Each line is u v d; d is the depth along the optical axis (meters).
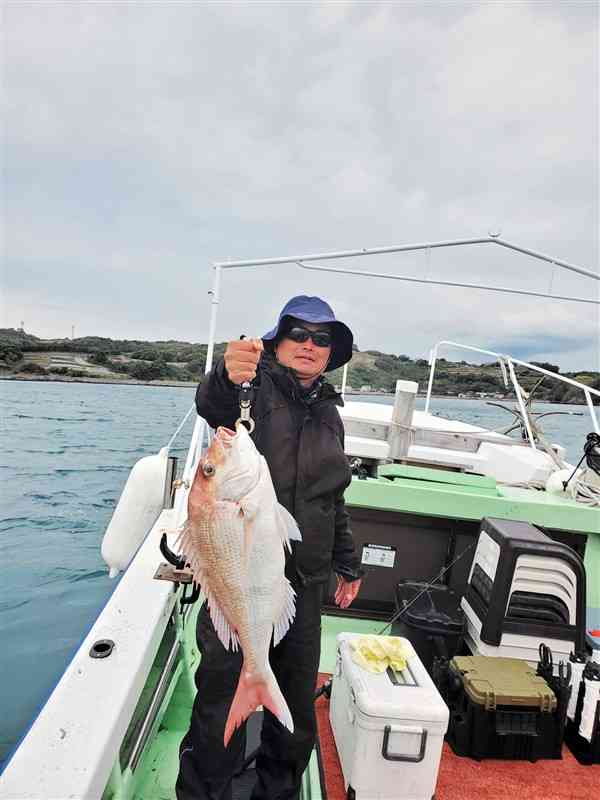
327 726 2.46
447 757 2.33
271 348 1.96
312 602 1.76
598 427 3.81
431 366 5.84
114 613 1.95
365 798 2.00
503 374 5.53
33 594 7.14
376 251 3.68
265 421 1.76
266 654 1.47
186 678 2.49
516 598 2.59
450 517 3.18
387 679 2.11
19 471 14.84
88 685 1.53
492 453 4.12
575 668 2.44
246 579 1.46
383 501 3.15
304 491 1.73
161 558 2.49
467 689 2.35
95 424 25.77
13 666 5.34
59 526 10.18
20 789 1.18
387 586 3.36
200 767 1.65
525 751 2.32
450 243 3.66
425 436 4.25
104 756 1.30
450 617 2.76
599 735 2.29
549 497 3.44
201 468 1.45
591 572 3.24
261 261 3.63
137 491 3.77
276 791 1.79
